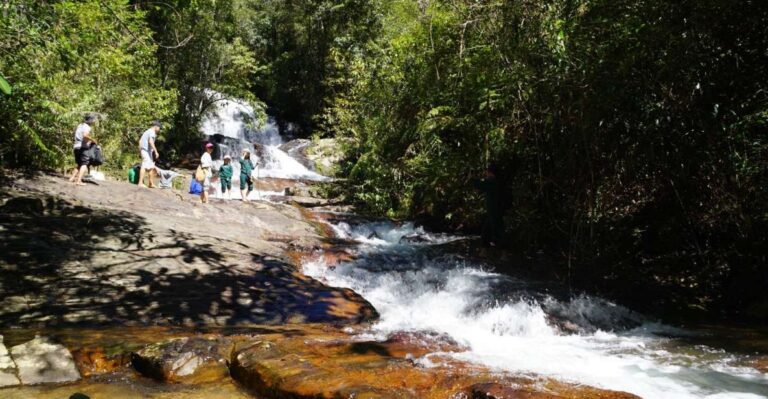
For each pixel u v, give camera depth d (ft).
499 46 30.83
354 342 15.83
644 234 28.22
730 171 21.39
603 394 10.93
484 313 20.54
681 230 26.48
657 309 22.56
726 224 23.48
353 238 37.96
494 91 31.32
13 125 32.91
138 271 21.25
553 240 32.68
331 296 21.59
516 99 30.40
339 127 65.62
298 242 30.78
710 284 24.38
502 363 14.64
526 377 12.52
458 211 42.47
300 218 39.40
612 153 25.53
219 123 83.25
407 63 43.68
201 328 17.47
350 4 86.02
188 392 12.03
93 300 18.60
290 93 101.60
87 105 37.63
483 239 33.30
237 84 75.46
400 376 12.20
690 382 13.64
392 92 46.88
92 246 22.90
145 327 17.22
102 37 28.60
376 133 48.85
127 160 46.65
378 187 50.42
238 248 26.27
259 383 12.07
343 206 50.96
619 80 22.35
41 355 13.58
